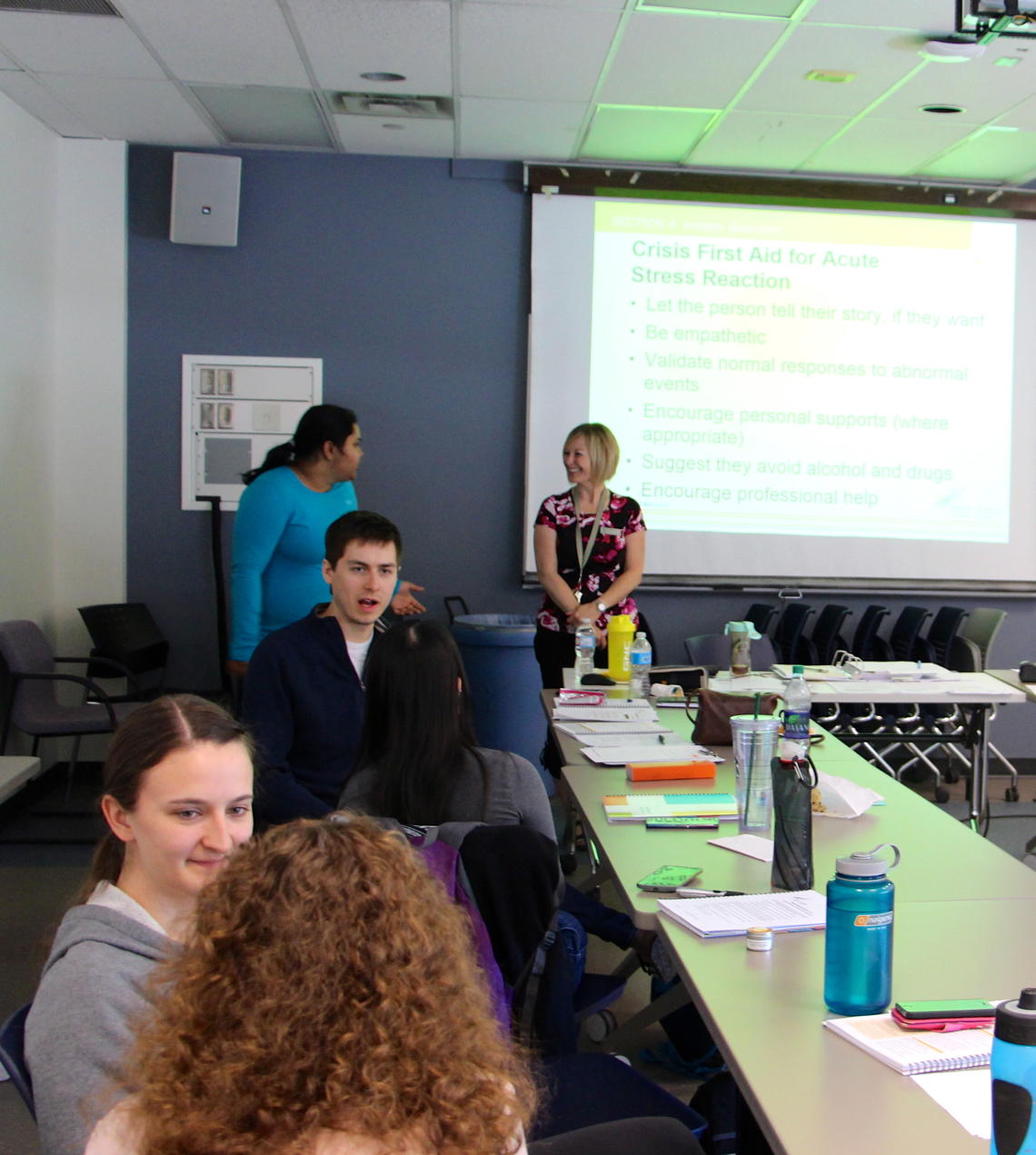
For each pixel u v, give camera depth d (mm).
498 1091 708
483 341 6047
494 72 4715
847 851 2217
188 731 1342
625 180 5973
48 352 5695
